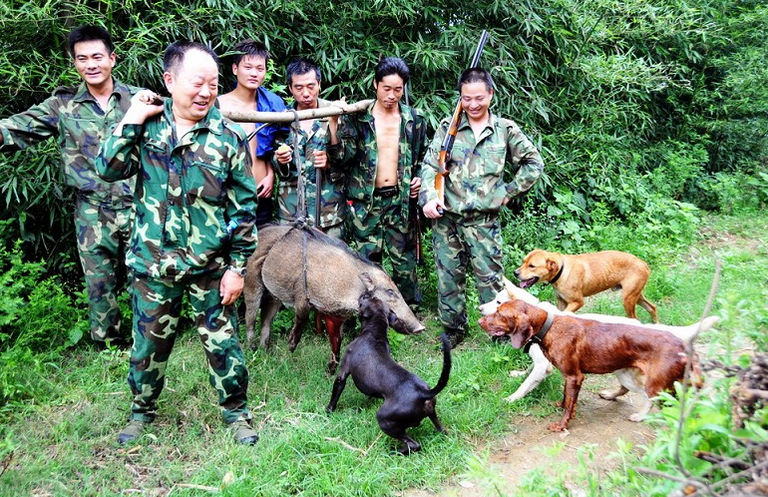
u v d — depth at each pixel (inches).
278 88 218.5
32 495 118.7
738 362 104.3
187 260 125.0
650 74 324.2
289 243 173.0
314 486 122.0
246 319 183.6
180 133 122.9
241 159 126.3
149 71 204.7
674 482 87.4
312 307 171.5
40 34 196.7
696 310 206.2
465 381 163.2
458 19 270.7
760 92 351.3
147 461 130.9
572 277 184.4
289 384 163.3
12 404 147.4
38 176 193.5
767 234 301.0
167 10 220.5
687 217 290.2
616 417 149.6
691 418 92.5
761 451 84.7
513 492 120.9
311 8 244.8
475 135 180.1
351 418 145.4
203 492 120.4
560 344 140.6
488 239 182.7
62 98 171.3
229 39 228.1
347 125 184.5
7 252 192.5
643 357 135.0
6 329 175.9
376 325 147.6
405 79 184.4
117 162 120.1
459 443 137.6
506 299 172.1
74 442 135.1
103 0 199.5
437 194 181.5
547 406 154.6
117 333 182.1
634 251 257.8
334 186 193.6
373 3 246.4
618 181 307.3
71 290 208.7
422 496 121.9
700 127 376.2
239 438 136.7
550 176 286.7
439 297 190.4
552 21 279.0
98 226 173.5
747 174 378.0
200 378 163.6
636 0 321.7
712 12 357.4
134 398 137.9
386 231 201.8
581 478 105.3
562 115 294.4
